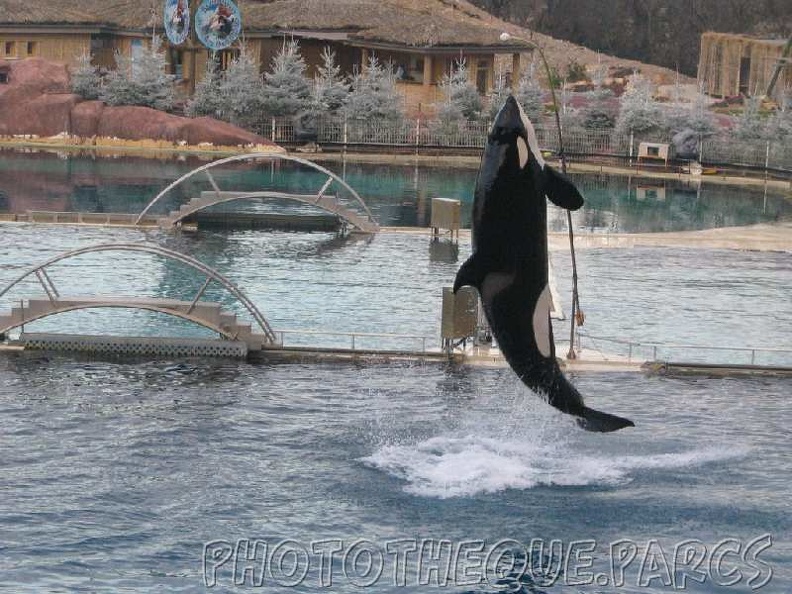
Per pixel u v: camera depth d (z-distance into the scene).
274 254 97.06
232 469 46.94
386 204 132.88
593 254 102.44
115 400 55.16
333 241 105.25
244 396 56.34
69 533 40.75
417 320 74.12
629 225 122.12
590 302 81.50
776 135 187.88
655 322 75.81
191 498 44.03
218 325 63.81
